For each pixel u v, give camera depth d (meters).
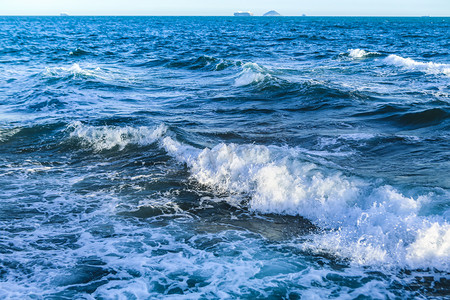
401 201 5.45
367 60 25.64
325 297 4.04
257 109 12.77
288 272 4.47
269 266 4.60
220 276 4.39
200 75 20.48
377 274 4.44
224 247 5.05
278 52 33.38
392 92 14.52
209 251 4.95
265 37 55.91
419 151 8.28
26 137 10.00
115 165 8.23
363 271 4.50
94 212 6.08
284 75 19.11
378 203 5.61
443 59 26.22
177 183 7.23
